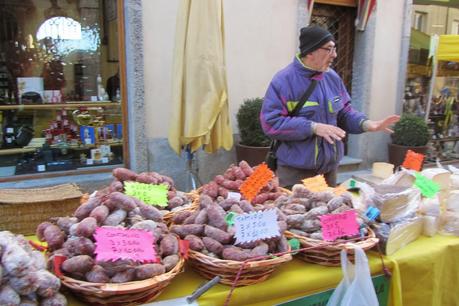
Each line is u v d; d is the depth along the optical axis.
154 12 4.45
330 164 2.71
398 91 6.14
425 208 2.13
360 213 1.91
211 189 2.04
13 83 4.35
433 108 6.74
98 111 4.65
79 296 1.36
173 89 3.96
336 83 2.76
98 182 4.45
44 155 4.46
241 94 5.09
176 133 4.00
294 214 1.81
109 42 4.55
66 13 4.47
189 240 1.56
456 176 2.47
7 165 4.36
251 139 4.78
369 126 2.67
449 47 6.07
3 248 1.17
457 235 2.14
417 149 5.77
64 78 4.55
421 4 6.19
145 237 1.42
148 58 4.51
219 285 1.54
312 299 1.66
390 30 5.91
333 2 5.59
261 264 1.47
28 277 1.15
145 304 1.39
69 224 1.50
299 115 2.63
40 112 4.45
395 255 1.87
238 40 4.96
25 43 4.37
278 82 2.63
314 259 1.74
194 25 3.80
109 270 1.32
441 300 2.10
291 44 5.28
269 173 2.11
